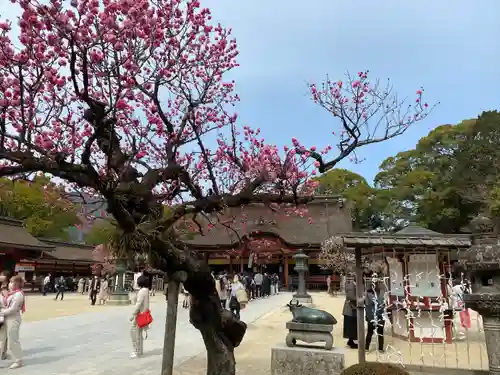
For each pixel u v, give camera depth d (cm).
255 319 1906
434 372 741
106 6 509
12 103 517
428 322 1248
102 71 528
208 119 845
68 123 614
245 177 776
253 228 4425
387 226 5597
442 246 809
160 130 745
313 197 682
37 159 477
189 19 727
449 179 4491
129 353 1082
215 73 795
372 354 1065
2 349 989
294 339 826
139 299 1035
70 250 4841
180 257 599
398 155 5788
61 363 960
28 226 4356
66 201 720
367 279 1127
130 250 579
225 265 4956
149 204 618
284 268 4772
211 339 636
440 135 5131
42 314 2111
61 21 450
